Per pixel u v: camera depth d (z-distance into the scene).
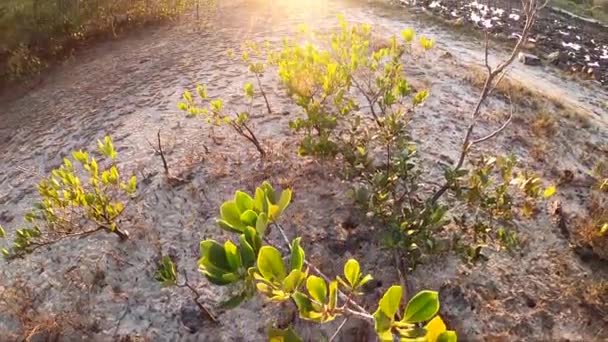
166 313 4.30
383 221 4.50
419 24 11.41
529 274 4.54
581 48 11.52
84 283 4.64
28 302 4.56
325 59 5.02
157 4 11.49
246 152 5.84
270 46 9.14
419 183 5.32
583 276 4.58
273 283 1.40
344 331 3.97
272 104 6.85
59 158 6.70
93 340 4.17
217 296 4.39
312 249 4.59
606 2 16.44
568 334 4.07
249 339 4.05
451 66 8.55
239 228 1.66
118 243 4.95
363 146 4.99
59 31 10.53
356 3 12.84
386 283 4.31
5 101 8.98
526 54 10.17
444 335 1.27
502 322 4.11
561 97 8.42
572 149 6.64
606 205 5.48
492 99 7.47
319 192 5.17
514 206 5.27
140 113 7.24
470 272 4.45
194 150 6.02
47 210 4.54
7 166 6.81
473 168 5.57
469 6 13.79
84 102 8.07
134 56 9.57
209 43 9.75
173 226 5.04
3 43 10.12
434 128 6.43
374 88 6.99
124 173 5.84
